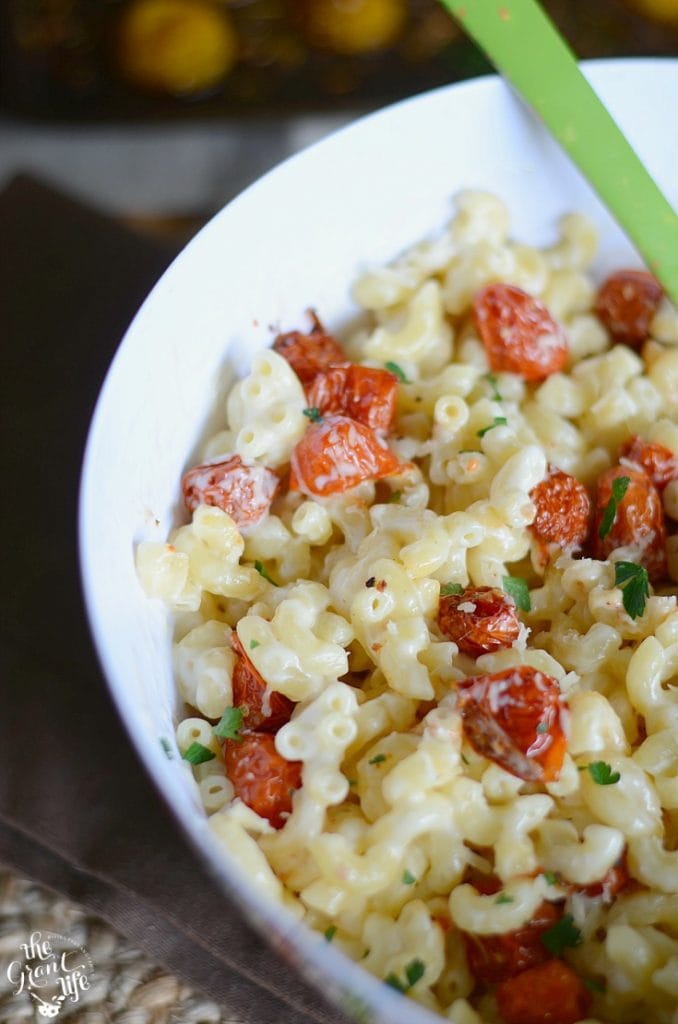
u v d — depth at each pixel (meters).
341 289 0.43
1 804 0.40
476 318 0.42
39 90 0.59
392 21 0.61
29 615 0.43
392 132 0.41
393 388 0.40
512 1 0.41
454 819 0.35
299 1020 0.38
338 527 0.40
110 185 0.60
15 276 0.48
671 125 0.43
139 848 0.39
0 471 0.45
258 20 0.61
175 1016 0.39
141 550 0.37
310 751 0.35
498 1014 0.35
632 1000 0.35
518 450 0.39
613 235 0.44
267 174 0.40
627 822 0.35
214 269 0.40
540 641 0.39
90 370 0.47
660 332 0.43
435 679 0.37
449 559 0.38
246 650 0.37
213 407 0.41
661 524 0.40
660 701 0.37
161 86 0.59
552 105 0.41
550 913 0.35
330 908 0.34
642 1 0.60
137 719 0.33
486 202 0.43
